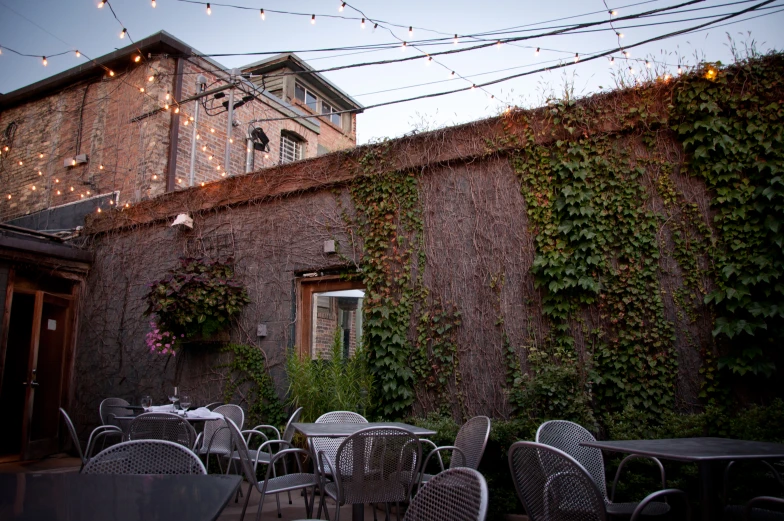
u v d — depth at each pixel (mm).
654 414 4137
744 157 4191
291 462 5332
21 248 6949
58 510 1402
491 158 5129
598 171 4645
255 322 6238
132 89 9164
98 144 9383
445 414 4836
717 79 4336
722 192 4219
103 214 7895
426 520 1604
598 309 4484
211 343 6398
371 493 2900
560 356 4488
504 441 4223
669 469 3758
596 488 2135
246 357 6133
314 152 12688
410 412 5012
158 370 6840
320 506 3354
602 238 4531
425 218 5328
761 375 3941
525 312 4734
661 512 2725
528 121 4980
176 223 6863
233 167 9961
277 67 13234
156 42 8844
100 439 7148
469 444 3422
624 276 4426
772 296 3977
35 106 10461
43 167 10031
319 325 5926
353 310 5750
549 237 4719
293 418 4277
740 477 3498
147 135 8781
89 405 7395
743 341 4016
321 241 5957
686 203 4367
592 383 4359
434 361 4996
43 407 7191
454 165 5293
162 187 8578
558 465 2293
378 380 5156
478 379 4797
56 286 7625
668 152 4492
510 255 4883
